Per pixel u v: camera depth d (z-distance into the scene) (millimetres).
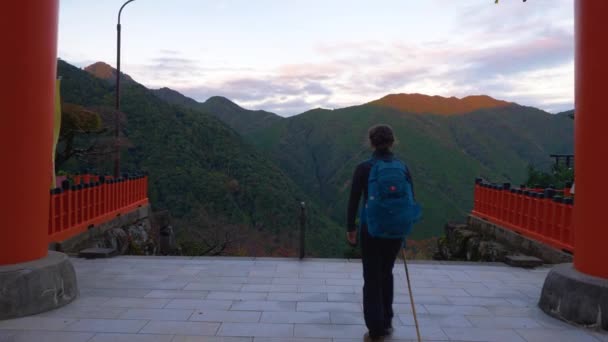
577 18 5223
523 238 10188
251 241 35188
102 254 7766
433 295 5883
